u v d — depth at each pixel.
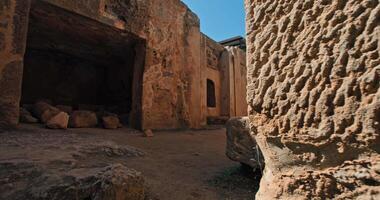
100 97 8.59
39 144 2.81
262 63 1.25
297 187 1.06
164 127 6.41
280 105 1.14
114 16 5.45
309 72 1.04
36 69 7.32
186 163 3.12
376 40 0.85
